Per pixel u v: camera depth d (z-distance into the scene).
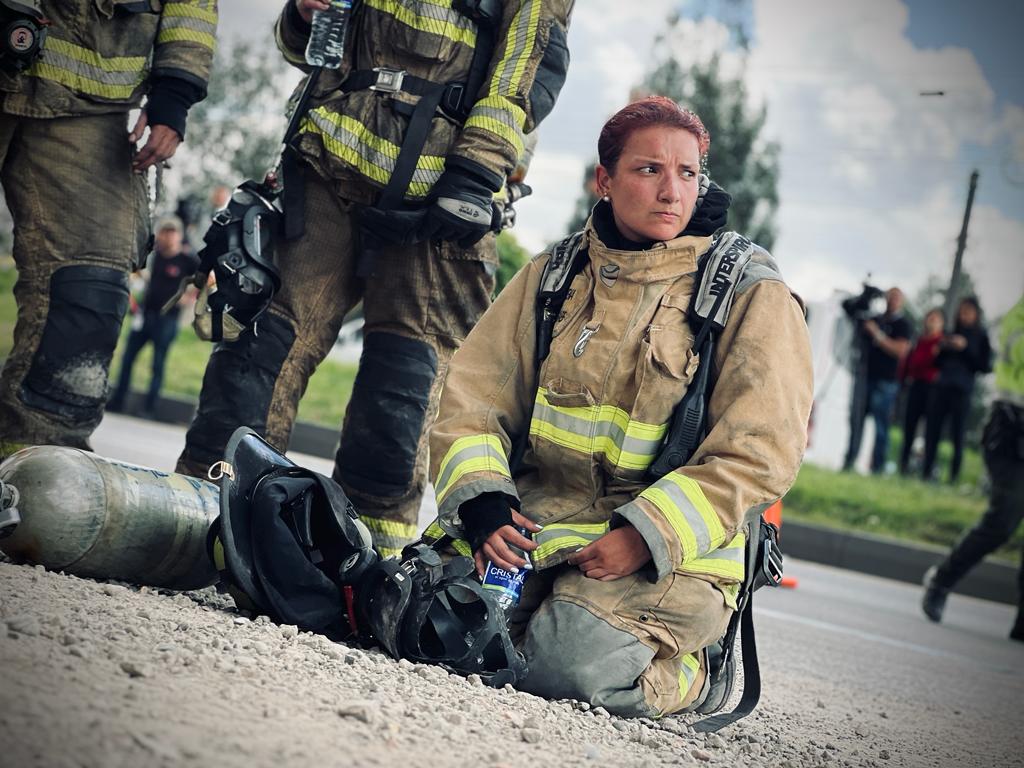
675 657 4.92
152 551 5.09
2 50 5.62
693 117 5.03
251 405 6.00
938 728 6.63
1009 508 13.05
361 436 6.13
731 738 5.00
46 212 5.99
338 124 5.84
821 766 4.78
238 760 2.94
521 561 4.84
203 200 35.44
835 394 25.38
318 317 6.13
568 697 4.74
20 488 4.80
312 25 5.86
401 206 5.86
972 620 14.62
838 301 25.41
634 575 4.82
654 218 4.94
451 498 4.93
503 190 6.36
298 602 4.82
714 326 4.90
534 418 5.09
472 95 5.91
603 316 5.02
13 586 4.33
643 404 4.88
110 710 3.07
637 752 4.14
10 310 28.00
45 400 5.96
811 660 8.76
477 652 4.60
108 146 6.09
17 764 2.63
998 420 13.05
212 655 3.84
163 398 23.36
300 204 5.99
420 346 6.14
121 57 6.02
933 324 25.48
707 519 4.67
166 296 22.88
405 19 5.85
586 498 5.08
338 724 3.45
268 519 4.82
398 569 4.72
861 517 22.88
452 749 3.52
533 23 5.85
